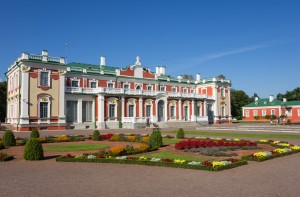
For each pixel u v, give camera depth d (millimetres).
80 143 26969
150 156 18500
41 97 45219
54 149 22344
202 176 12695
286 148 20625
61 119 47094
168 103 62844
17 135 35188
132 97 57125
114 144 25969
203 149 20406
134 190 10500
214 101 73000
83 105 51906
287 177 12438
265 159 16672
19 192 10305
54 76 46906
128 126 53500
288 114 82562
